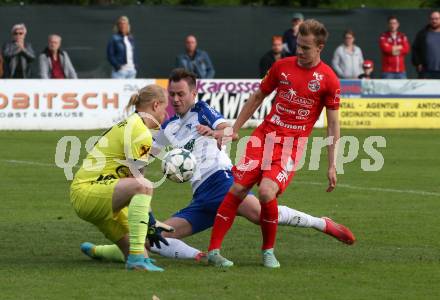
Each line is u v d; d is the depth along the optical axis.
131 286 13.98
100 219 15.59
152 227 15.55
